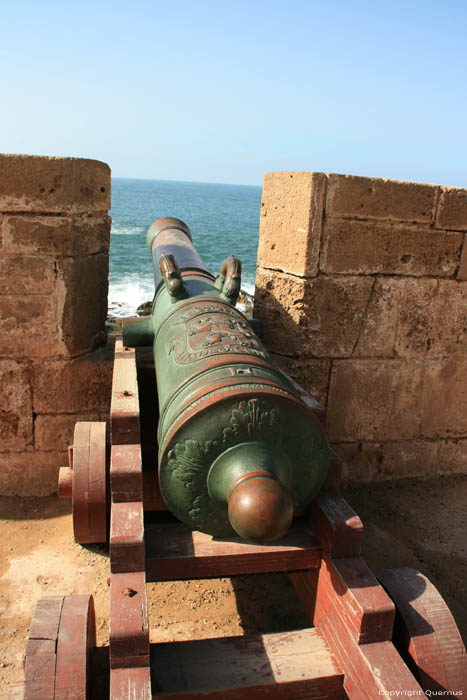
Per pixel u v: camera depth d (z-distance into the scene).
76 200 4.05
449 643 2.36
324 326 4.34
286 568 2.60
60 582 3.47
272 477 2.23
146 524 2.69
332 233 4.13
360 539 2.52
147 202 98.50
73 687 2.10
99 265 4.53
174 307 3.21
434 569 3.78
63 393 4.36
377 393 4.64
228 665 2.35
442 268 4.48
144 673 2.09
